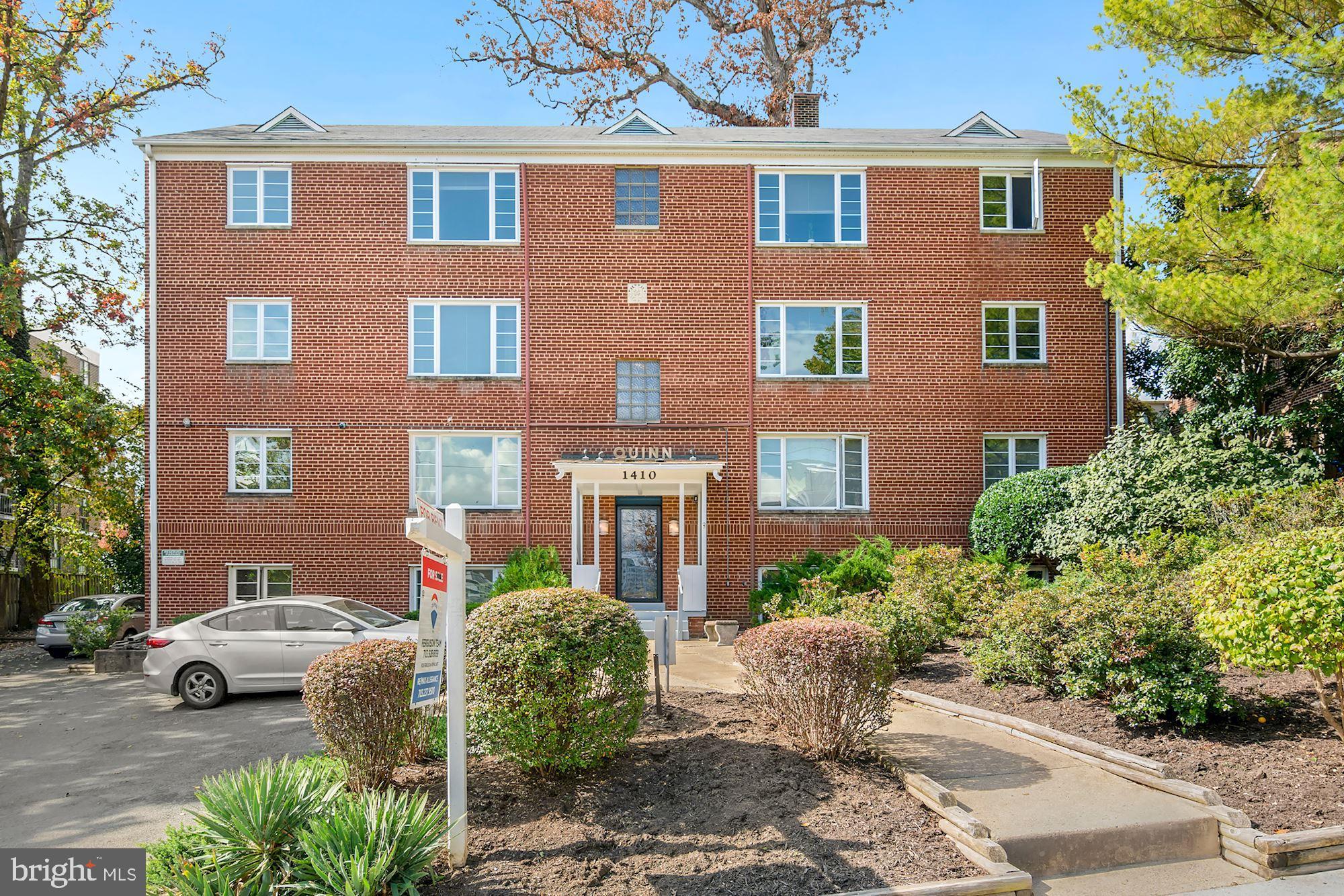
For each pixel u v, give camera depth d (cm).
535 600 733
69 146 2620
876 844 637
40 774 1004
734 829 653
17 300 2362
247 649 1339
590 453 2008
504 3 3397
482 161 2038
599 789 718
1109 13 1504
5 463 2341
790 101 2641
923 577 1348
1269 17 1450
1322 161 1184
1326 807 700
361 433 1994
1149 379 2402
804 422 2031
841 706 768
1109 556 1142
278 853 584
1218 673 938
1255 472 1552
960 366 2045
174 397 1981
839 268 2052
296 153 2019
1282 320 1320
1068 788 746
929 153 2056
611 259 2038
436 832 600
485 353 2030
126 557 2978
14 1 2312
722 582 2000
